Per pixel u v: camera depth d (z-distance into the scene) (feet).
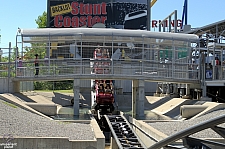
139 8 176.35
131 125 89.10
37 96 121.80
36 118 72.64
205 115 80.84
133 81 104.99
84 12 176.96
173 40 112.57
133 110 104.78
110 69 99.55
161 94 136.98
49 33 108.68
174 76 102.89
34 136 58.08
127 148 64.90
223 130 32.07
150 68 101.09
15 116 68.54
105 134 92.48
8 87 100.27
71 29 109.81
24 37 108.27
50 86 168.14
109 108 109.81
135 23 176.14
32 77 99.96
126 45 119.65
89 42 115.03
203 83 100.07
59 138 54.65
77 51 116.88
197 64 103.35
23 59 107.34
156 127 74.08
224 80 90.68
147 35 111.24
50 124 69.26
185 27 164.55
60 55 116.57
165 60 114.01
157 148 39.14
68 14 177.37
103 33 109.40
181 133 35.22
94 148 55.31
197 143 35.12
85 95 139.85
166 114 100.12
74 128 69.10
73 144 54.95
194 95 115.96
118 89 140.05
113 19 176.24
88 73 99.45
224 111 80.12
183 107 86.43
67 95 140.87
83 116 93.91
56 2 177.37
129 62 103.96
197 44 113.91
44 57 114.01
